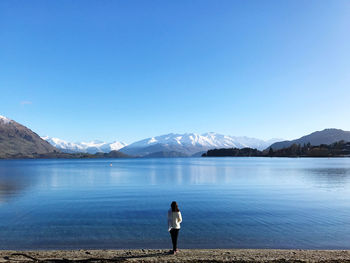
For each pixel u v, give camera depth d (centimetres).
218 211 3027
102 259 1501
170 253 1625
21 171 13100
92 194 4562
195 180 7306
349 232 2184
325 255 1584
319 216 2759
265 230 2241
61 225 2430
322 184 6016
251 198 3978
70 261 1467
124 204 3528
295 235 2103
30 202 3731
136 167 17212
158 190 5081
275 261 1466
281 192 4666
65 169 15125
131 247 1845
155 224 2458
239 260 1483
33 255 1587
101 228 2320
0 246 1862
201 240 1984
